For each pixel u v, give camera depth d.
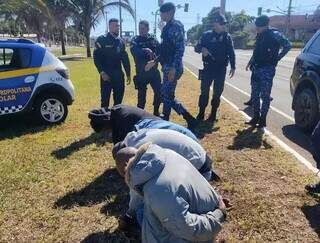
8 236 3.88
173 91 6.75
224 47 7.45
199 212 2.39
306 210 4.12
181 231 2.29
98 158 5.86
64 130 7.56
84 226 3.99
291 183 4.79
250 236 3.71
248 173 5.11
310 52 7.41
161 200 2.26
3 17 29.56
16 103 7.42
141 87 7.35
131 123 4.26
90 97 11.64
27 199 4.59
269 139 6.60
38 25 35.25
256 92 7.30
